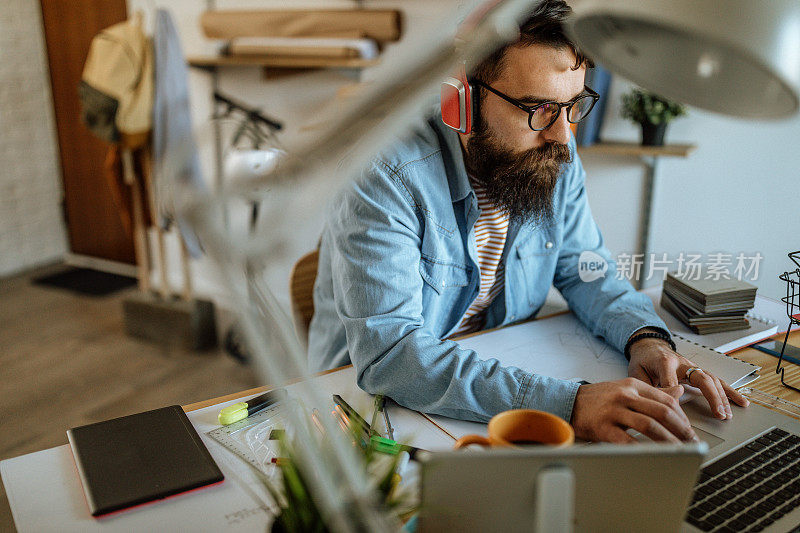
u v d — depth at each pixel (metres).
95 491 0.82
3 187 3.88
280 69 2.89
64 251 4.28
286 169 0.50
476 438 0.77
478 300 1.41
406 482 0.82
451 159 1.26
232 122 2.58
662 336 1.22
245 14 2.85
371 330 1.11
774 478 0.87
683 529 0.77
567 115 1.10
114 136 2.75
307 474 0.64
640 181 2.41
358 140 0.49
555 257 1.44
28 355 2.97
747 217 2.19
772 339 1.33
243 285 0.53
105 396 2.62
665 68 0.53
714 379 1.07
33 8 3.81
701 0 0.42
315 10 2.69
